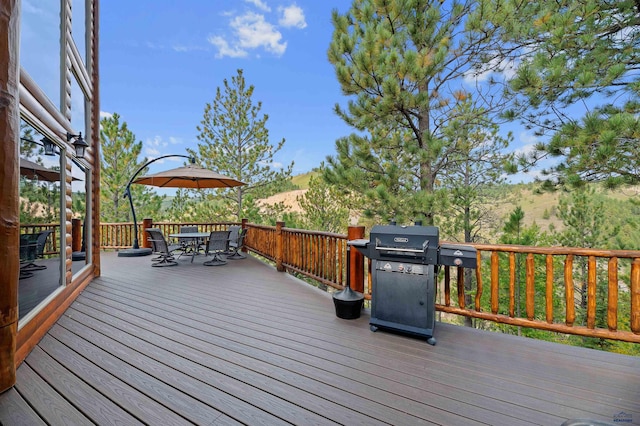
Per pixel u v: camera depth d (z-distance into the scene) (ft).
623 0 13.46
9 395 6.02
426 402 5.85
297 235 17.43
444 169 25.21
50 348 8.18
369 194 20.52
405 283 8.94
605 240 33.81
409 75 17.71
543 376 6.79
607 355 7.77
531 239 31.35
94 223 17.10
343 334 9.23
